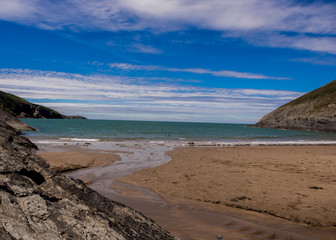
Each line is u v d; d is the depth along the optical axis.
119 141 29.36
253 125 122.75
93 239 2.37
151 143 27.89
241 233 5.42
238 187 9.48
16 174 2.81
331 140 42.69
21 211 2.31
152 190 9.11
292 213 6.93
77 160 14.17
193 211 6.89
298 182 10.22
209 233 5.22
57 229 2.30
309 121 88.56
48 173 3.19
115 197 7.92
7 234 1.98
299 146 29.42
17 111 132.50
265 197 8.30
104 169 12.50
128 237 2.76
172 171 12.35
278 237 5.35
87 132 45.75
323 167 13.77
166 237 3.24
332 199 8.02
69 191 3.09
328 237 5.45
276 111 109.81
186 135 46.06
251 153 20.62
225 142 32.56
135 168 13.03
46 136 31.48
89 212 2.80
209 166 13.84
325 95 93.06
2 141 3.26
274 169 13.05
